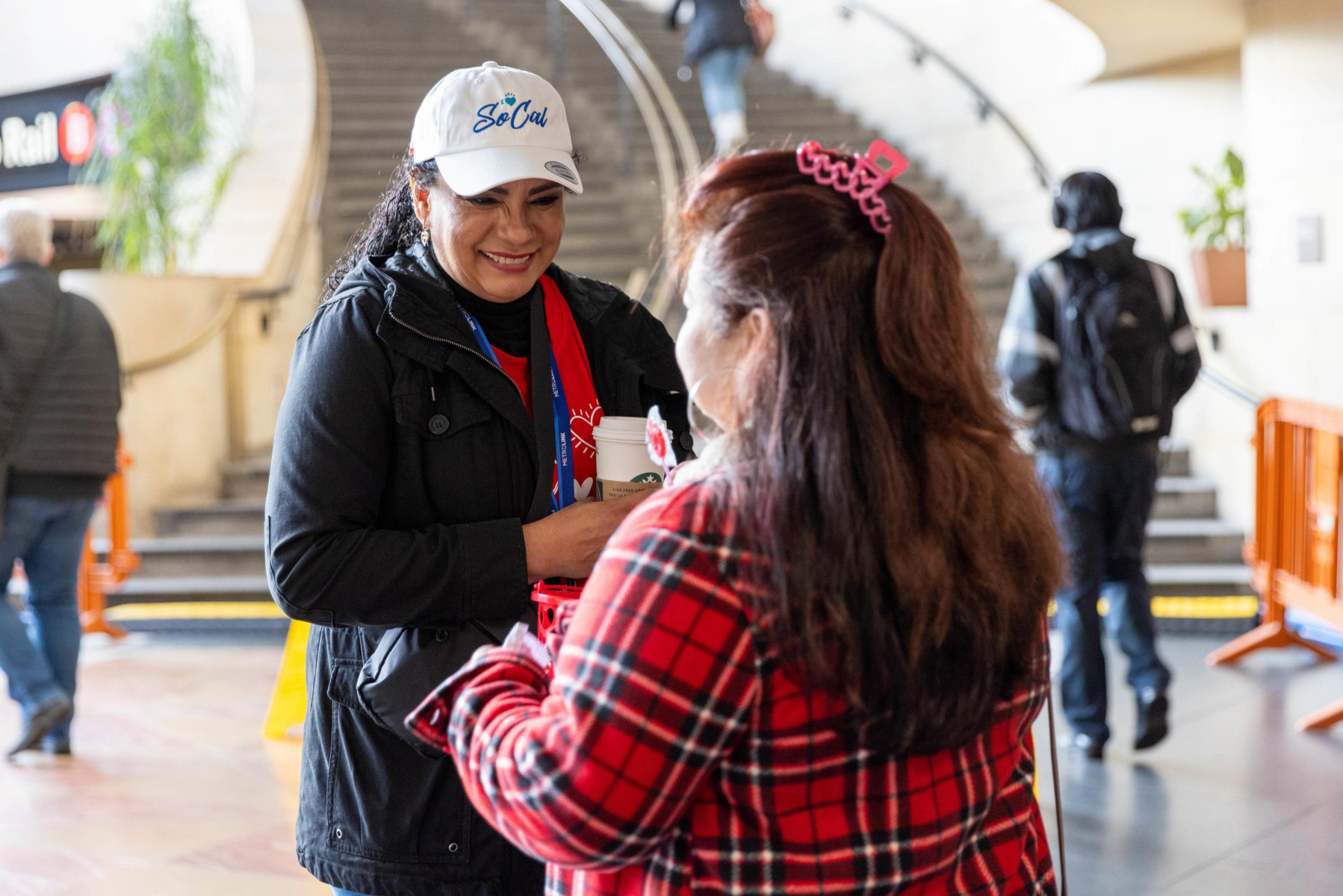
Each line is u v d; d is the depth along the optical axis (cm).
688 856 105
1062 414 398
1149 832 348
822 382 101
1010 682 109
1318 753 411
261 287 805
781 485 99
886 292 102
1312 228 604
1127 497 402
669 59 1149
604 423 168
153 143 831
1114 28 695
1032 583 108
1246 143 663
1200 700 473
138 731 465
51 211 1084
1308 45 603
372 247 188
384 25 1216
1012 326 404
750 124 1074
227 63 894
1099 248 398
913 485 101
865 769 104
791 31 1222
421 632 160
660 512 103
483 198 164
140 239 823
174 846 358
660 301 827
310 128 894
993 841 115
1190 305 751
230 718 481
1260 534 529
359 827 164
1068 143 869
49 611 435
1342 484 462
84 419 432
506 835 109
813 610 99
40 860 347
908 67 1057
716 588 100
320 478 157
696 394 111
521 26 1187
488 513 167
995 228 948
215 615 640
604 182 997
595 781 98
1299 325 616
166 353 739
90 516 441
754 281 104
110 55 1052
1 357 417
